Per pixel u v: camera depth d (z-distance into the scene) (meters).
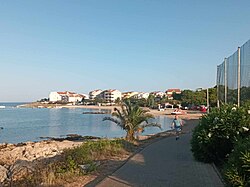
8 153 25.88
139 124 25.22
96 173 11.05
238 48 12.77
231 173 7.30
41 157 21.89
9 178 12.36
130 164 12.35
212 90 37.81
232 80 14.43
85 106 192.00
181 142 21.11
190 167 11.35
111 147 16.48
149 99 123.75
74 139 39.28
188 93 113.31
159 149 17.39
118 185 8.95
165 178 9.71
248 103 11.41
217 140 11.52
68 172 10.68
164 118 74.44
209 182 9.05
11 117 93.88
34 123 71.06
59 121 77.50
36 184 10.05
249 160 7.07
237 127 11.18
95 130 53.38
